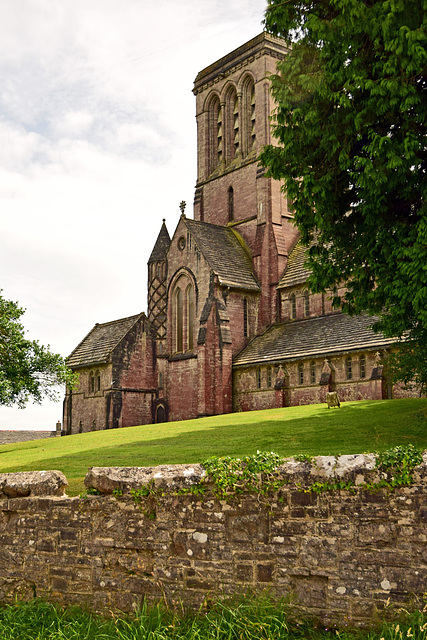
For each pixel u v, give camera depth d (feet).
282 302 200.44
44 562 33.91
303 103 68.03
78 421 216.74
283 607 27.37
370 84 58.90
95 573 32.32
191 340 205.77
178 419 202.59
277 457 29.68
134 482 31.83
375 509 26.61
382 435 81.15
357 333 159.33
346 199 69.87
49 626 29.81
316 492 27.76
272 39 218.18
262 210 209.87
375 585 26.17
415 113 61.36
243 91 226.38
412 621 24.11
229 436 98.37
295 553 27.86
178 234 211.00
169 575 30.32
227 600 28.58
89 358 215.51
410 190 62.08
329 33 63.21
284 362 172.45
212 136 239.91
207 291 196.44
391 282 63.77
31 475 35.88
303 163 68.80
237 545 29.07
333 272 70.59
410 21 58.59
